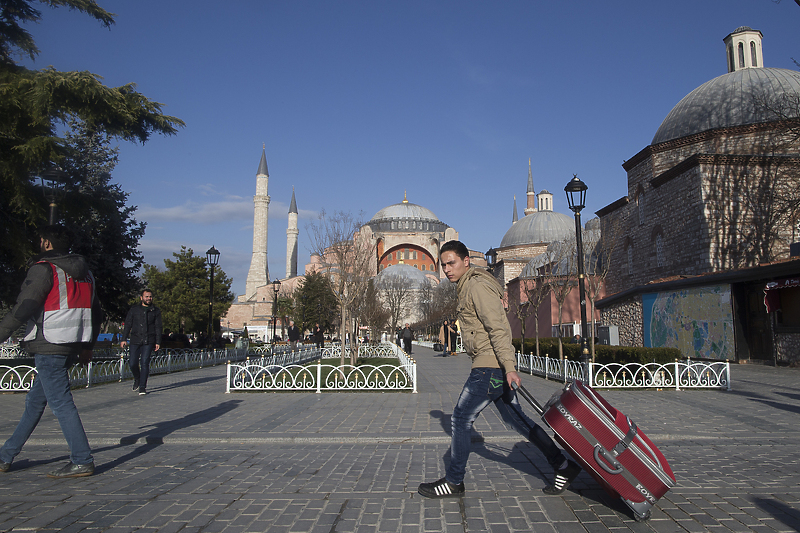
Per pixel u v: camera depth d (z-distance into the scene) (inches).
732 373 602.2
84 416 325.4
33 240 679.7
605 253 1427.2
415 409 352.8
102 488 173.5
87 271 203.0
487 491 169.8
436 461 212.5
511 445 244.1
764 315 697.0
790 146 1061.1
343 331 772.6
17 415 329.4
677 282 847.7
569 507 153.9
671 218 1130.7
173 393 456.4
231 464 208.4
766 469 196.5
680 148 1191.6
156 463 210.5
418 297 3021.7
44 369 188.1
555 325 1448.1
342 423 296.8
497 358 155.3
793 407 349.1
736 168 1020.5
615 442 142.6
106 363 557.9
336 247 983.0
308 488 173.5
